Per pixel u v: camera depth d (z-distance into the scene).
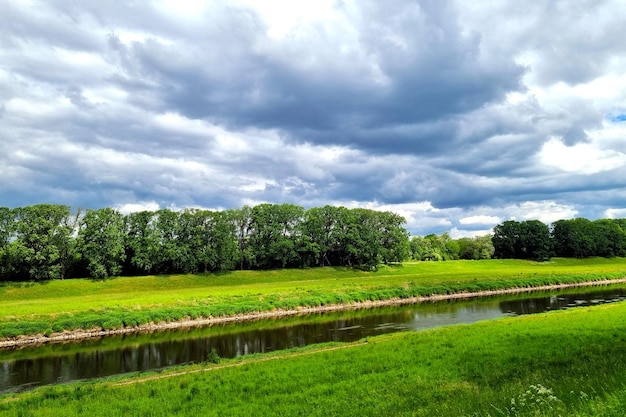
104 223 97.44
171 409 19.23
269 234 121.12
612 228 171.62
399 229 135.00
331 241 129.00
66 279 92.12
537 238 157.50
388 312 61.84
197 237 106.88
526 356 23.81
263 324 54.97
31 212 91.69
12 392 27.77
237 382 23.00
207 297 67.38
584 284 96.62
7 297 79.31
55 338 47.84
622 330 29.62
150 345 43.25
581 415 9.52
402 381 20.88
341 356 27.94
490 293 83.25
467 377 20.66
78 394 22.97
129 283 92.81
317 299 68.50
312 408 18.12
